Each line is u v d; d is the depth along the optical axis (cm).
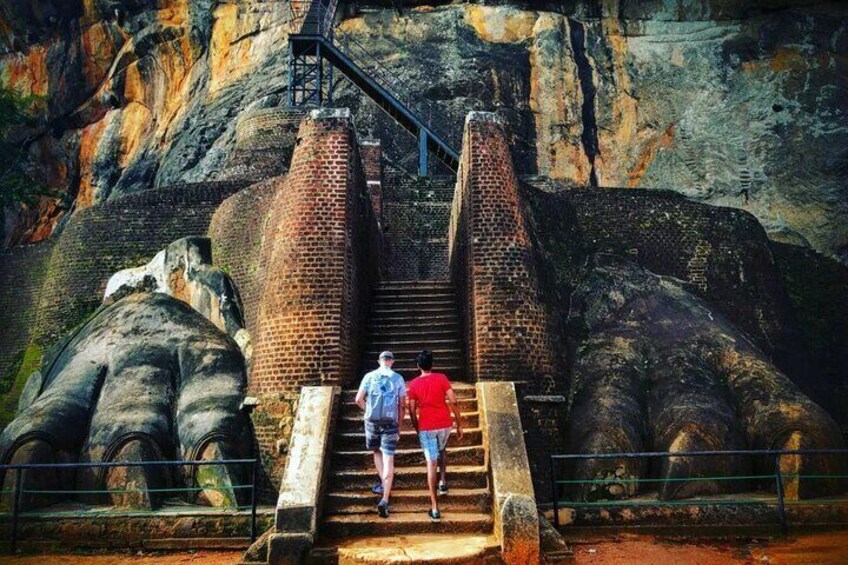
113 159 3228
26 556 894
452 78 2825
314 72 2670
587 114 2784
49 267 1805
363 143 2002
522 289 1134
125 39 3300
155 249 1692
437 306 1442
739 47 2664
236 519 945
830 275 1839
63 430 1091
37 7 3231
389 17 3059
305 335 1080
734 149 2523
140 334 1320
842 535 916
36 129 3278
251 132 2398
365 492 861
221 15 3177
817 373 1625
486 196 1179
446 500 831
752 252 1634
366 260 1405
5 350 1991
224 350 1279
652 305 1388
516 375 1089
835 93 2469
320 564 731
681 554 820
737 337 1333
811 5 2634
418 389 827
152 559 873
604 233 1603
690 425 1065
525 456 833
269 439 1052
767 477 955
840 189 2316
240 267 1420
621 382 1182
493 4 3023
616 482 1018
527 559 727
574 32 2894
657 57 2777
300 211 1143
